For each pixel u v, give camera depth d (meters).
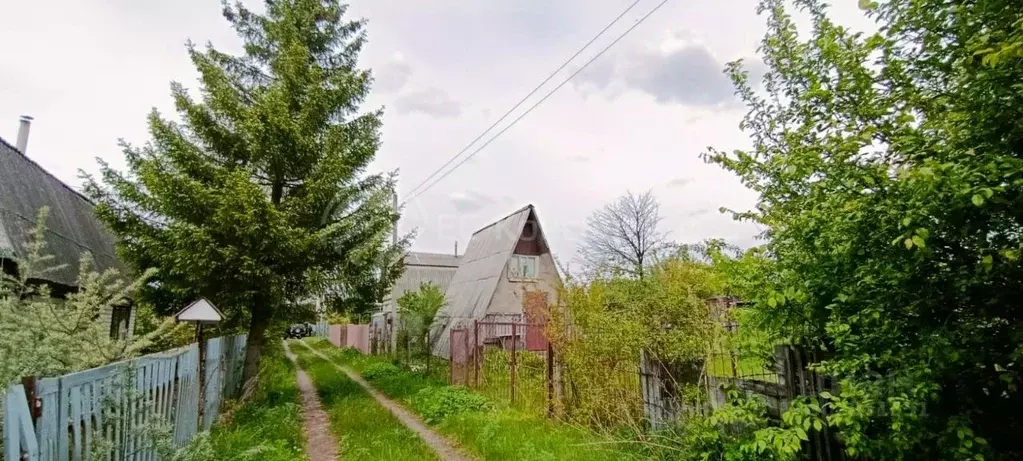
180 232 9.30
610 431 6.48
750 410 4.08
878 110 2.86
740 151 3.97
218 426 7.92
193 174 10.33
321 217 11.21
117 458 3.88
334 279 11.38
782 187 3.66
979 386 2.66
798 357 4.15
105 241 13.66
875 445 2.90
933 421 2.70
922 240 2.14
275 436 7.39
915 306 2.61
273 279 9.88
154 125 9.87
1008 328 2.35
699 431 4.88
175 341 9.66
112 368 3.95
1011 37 1.96
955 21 2.49
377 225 11.86
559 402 7.60
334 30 13.34
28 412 2.72
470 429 7.39
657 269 7.43
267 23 12.46
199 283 9.64
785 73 3.64
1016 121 2.21
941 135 2.50
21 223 8.56
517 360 9.28
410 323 17.11
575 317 7.44
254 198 9.20
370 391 12.80
